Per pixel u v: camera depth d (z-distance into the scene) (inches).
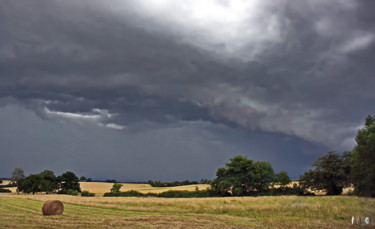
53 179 4827.8
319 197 2267.5
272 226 949.8
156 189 4776.1
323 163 3243.1
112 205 1658.5
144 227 877.8
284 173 3459.6
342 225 997.2
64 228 839.1
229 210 1369.3
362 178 2146.9
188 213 1312.7
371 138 1867.6
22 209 1409.9
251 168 3432.6
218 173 3513.8
